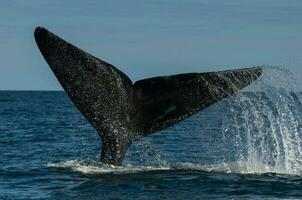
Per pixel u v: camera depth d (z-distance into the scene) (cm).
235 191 3319
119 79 3538
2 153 5425
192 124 10100
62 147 6125
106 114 3575
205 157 5131
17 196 3284
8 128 9562
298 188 3406
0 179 3794
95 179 3566
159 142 6612
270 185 3472
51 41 3419
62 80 3484
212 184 3466
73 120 12288
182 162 4606
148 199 3114
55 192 3338
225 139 7056
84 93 3519
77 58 3475
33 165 4394
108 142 3700
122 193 3234
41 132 8606
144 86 3553
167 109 3534
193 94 3497
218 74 3466
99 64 3512
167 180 3541
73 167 4066
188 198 3139
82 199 3141
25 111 17038
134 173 3703
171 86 3528
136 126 3584
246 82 3434
